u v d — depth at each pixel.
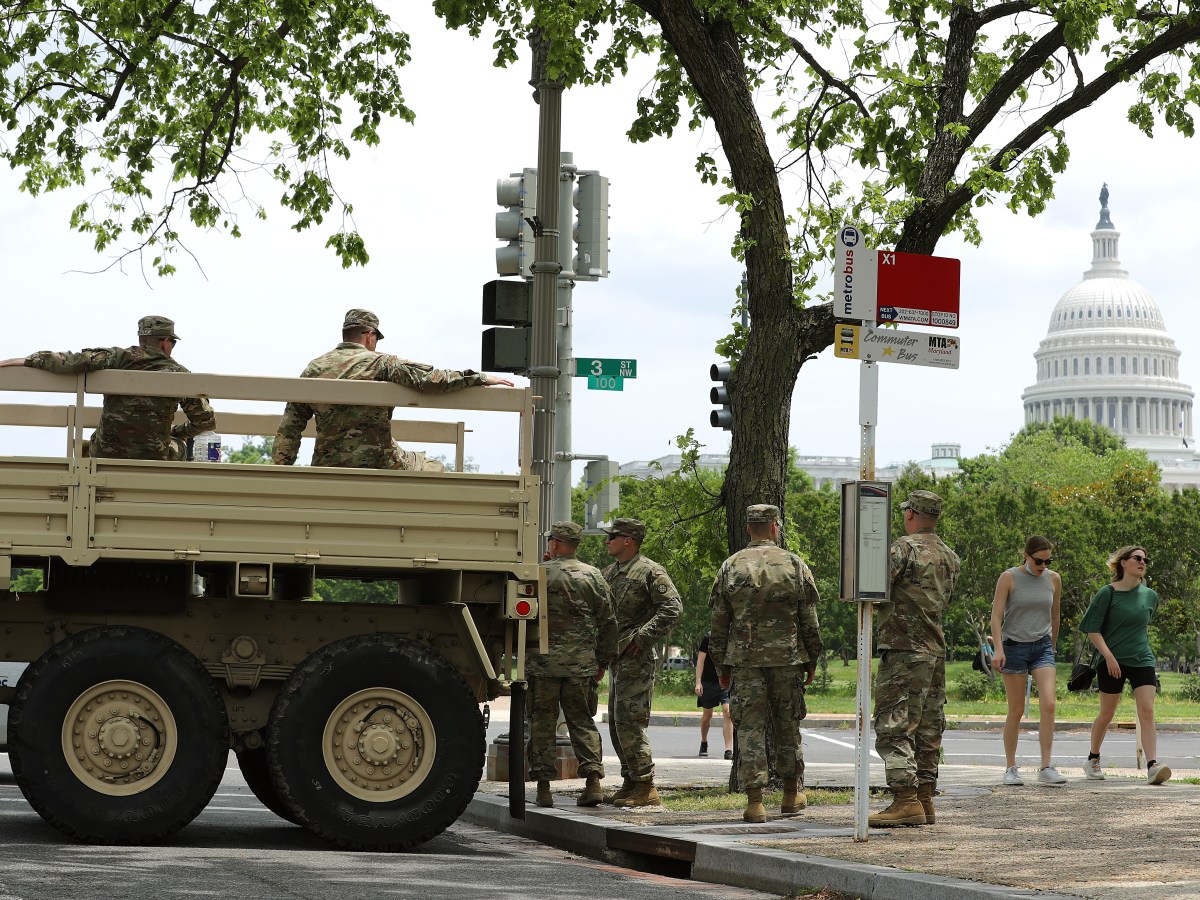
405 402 9.47
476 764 9.34
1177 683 63.78
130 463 8.95
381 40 18.83
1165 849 8.60
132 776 8.92
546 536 13.72
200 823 10.98
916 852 8.58
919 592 9.85
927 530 10.05
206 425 9.55
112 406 9.30
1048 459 110.81
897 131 15.49
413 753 9.30
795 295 14.31
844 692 48.56
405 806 9.23
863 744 9.22
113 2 17.72
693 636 47.72
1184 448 196.25
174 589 9.30
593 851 10.28
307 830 9.55
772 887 8.37
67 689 8.84
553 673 11.55
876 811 10.91
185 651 9.05
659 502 14.51
